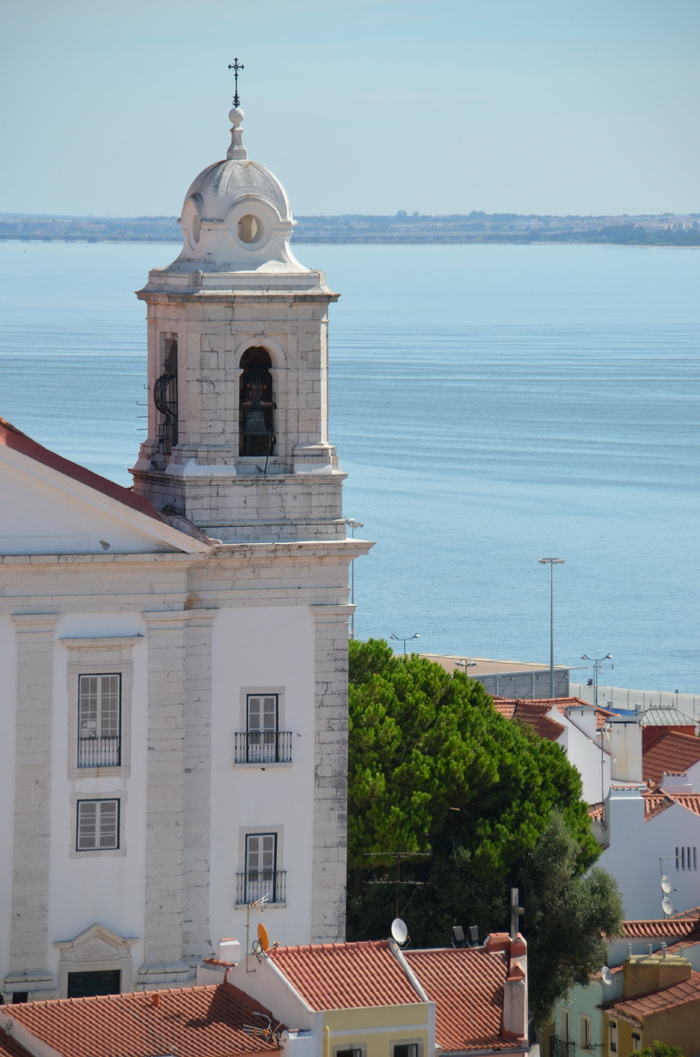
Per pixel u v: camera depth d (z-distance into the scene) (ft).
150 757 514.27
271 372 532.73
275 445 533.14
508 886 571.69
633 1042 555.28
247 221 530.68
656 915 650.02
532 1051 539.29
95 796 510.99
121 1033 416.87
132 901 514.68
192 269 527.81
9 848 505.25
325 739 530.27
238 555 517.55
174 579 513.04
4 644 502.79
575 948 572.51
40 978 507.30
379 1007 418.31
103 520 506.89
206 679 520.42
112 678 511.40
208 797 521.24
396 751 580.71
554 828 574.97
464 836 580.71
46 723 506.48
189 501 523.29
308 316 529.04
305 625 527.81
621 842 647.15
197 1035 416.87
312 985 426.92
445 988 438.40
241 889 524.52
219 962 464.65
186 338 523.70
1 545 501.15
